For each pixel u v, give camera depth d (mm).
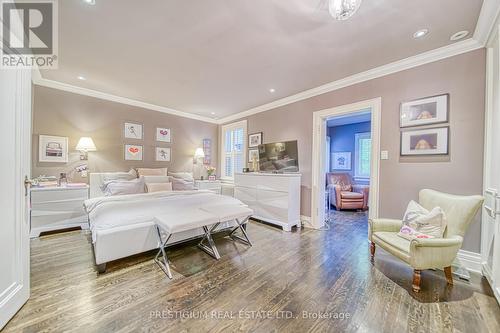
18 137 1569
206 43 2326
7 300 1438
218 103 4562
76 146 3703
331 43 2320
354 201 5277
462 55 2320
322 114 3664
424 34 2152
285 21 1963
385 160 2891
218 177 5961
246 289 1878
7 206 1466
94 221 2330
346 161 6547
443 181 2445
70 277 2031
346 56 2600
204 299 1729
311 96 3812
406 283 1993
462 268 2258
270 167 4449
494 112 1996
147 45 2367
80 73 3107
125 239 2252
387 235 2322
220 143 5957
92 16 1890
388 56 2592
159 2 1726
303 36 2193
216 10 1823
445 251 1868
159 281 1990
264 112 4715
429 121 2527
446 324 1474
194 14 1872
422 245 1822
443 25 2008
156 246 2486
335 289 1890
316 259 2498
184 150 5293
